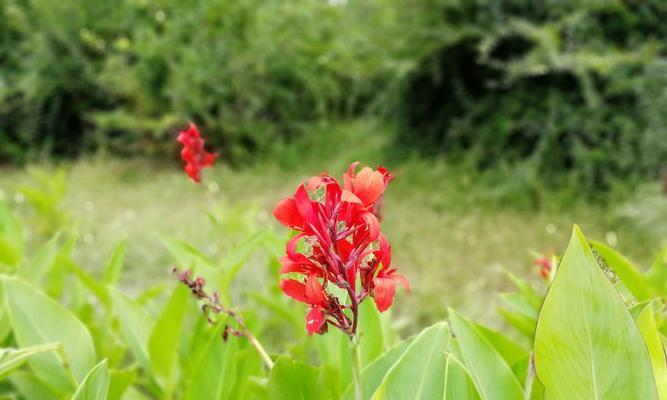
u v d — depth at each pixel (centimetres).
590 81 588
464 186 662
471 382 127
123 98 970
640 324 125
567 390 113
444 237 559
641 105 597
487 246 534
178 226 605
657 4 643
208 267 222
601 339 107
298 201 102
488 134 689
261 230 227
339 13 952
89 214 650
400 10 707
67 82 923
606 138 639
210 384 165
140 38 870
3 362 148
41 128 955
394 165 763
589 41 645
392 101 770
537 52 611
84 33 913
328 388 136
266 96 909
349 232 103
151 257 521
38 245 549
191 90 834
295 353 261
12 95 919
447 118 752
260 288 436
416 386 127
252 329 209
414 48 703
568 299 109
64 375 176
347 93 1033
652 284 195
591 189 616
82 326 181
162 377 194
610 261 174
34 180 820
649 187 526
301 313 276
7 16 959
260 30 887
